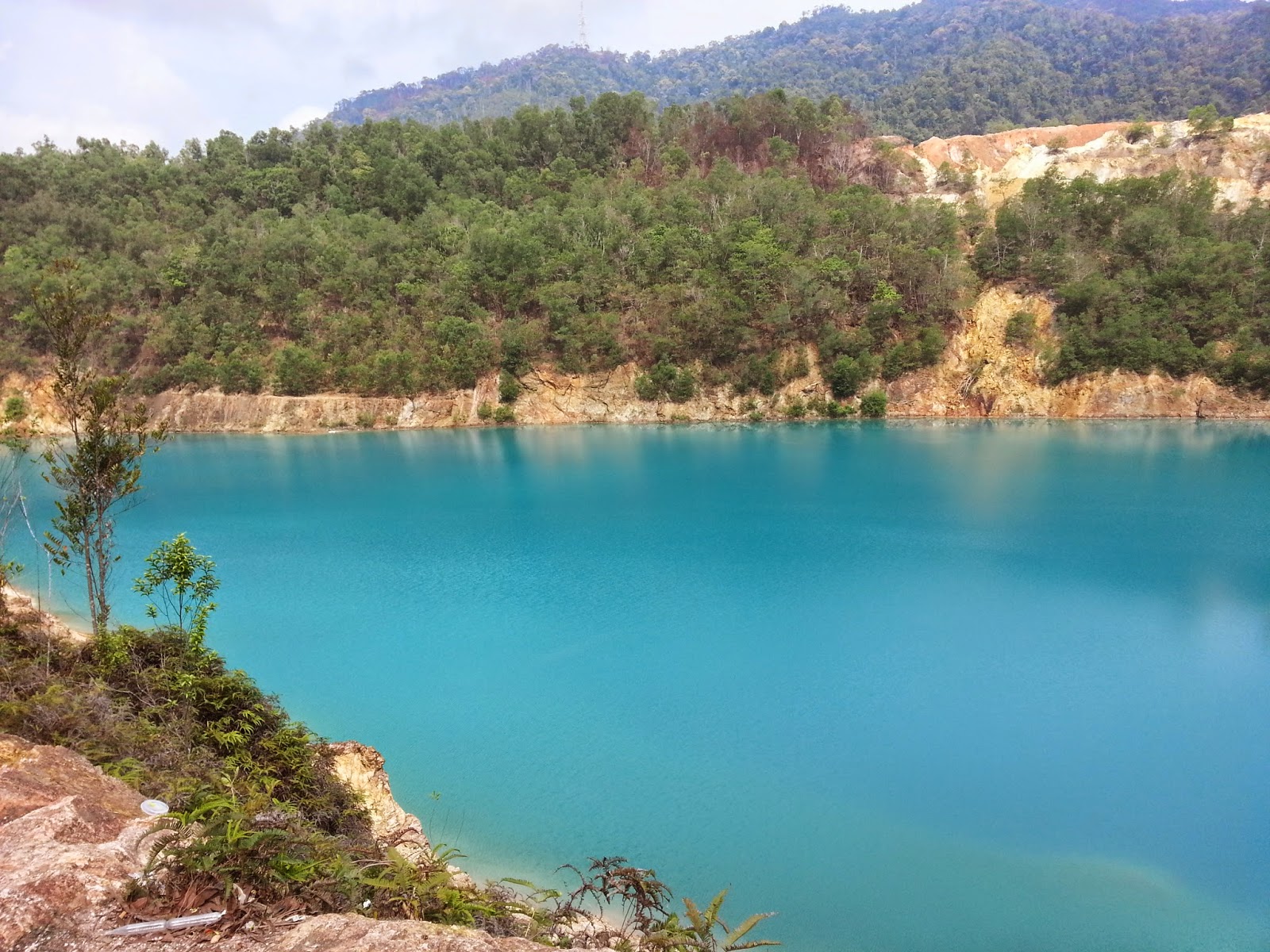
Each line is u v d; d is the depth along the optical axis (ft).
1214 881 61.52
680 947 27.71
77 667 60.29
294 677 97.55
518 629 113.09
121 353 347.77
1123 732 83.35
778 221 364.79
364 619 117.60
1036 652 103.65
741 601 124.26
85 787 30.32
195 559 72.64
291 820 30.19
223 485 231.09
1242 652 103.35
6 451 216.74
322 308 355.97
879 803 71.26
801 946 54.44
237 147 491.31
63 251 368.68
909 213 360.07
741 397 332.60
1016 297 335.47
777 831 67.26
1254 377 300.40
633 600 125.08
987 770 76.59
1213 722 85.25
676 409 332.60
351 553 154.92
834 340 328.29
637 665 100.27
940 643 106.93
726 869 62.49
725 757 78.69
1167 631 110.93
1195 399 306.76
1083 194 350.23
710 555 150.82
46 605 119.14
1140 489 202.18
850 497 198.80
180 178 448.65
